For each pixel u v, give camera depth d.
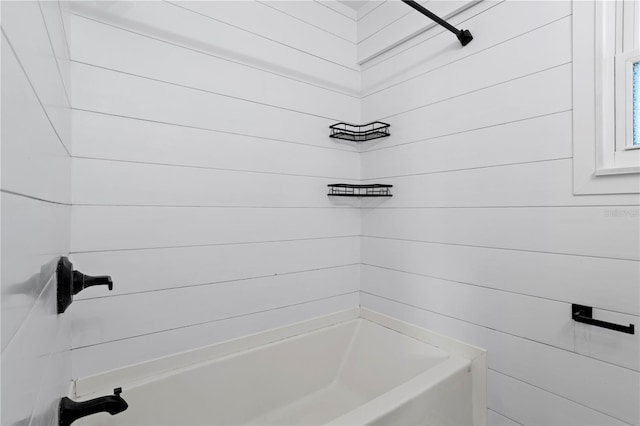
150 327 1.29
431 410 1.22
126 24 1.23
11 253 0.29
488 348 1.36
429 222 1.61
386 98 1.84
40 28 0.46
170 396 1.29
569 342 1.12
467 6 1.41
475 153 1.41
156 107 1.30
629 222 0.98
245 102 1.55
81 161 1.13
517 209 1.26
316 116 1.82
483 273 1.38
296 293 1.75
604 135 1.04
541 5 1.18
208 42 1.43
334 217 1.91
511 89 1.27
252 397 1.51
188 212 1.38
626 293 0.99
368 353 1.81
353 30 1.99
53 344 0.61
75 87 1.12
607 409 1.03
